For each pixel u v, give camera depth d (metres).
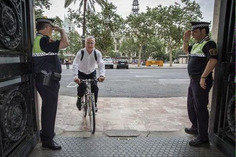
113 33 26.31
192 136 3.42
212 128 3.13
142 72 18.23
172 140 3.25
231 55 2.69
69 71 19.44
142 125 3.99
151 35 28.50
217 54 2.78
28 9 2.80
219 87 2.96
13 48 2.39
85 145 3.07
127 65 24.39
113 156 2.74
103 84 10.09
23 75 2.70
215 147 3.00
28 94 2.87
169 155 2.77
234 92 2.61
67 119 4.32
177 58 56.75
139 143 3.13
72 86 9.42
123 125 4.00
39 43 2.71
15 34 2.45
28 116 2.88
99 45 24.94
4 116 2.20
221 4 2.84
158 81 11.34
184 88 8.88
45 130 2.91
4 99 2.22
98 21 23.69
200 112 3.01
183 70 21.64
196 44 3.08
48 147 2.94
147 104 5.76
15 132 2.46
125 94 7.46
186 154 2.80
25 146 2.62
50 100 2.81
